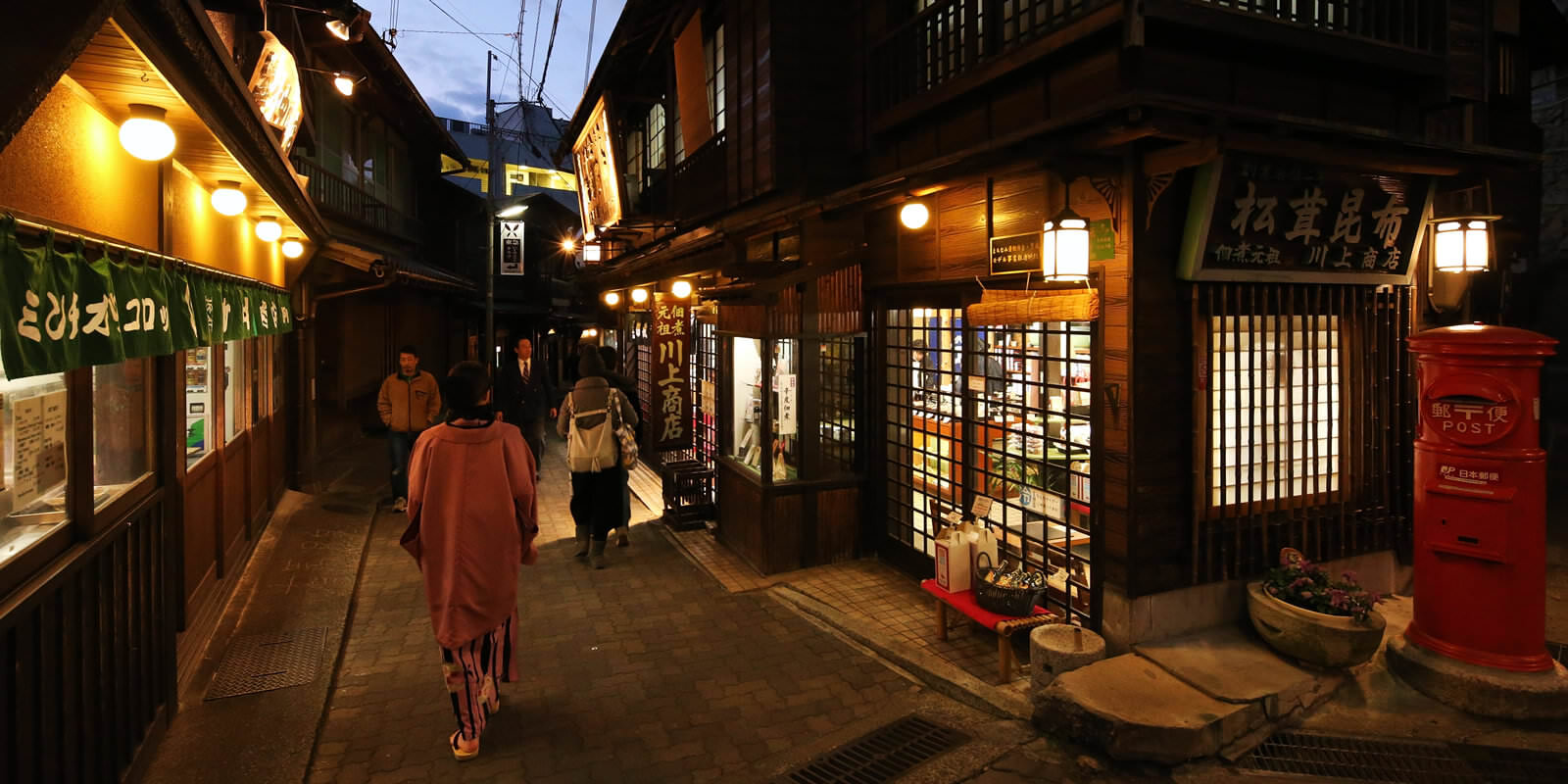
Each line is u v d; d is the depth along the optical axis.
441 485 4.46
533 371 13.53
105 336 3.19
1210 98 5.21
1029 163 4.90
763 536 7.79
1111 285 5.21
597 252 18.86
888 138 7.62
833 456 8.15
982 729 4.77
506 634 4.75
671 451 10.95
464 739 4.41
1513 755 4.31
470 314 27.33
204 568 6.06
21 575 2.97
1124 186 5.01
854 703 5.18
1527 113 7.54
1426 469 5.00
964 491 6.83
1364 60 5.45
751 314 7.88
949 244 6.71
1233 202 5.02
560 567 8.23
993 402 6.44
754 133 8.66
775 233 8.55
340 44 13.31
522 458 4.72
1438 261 5.80
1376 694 4.90
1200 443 5.22
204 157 4.76
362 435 17.52
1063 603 5.82
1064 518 5.82
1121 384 5.16
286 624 6.22
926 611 6.71
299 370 10.85
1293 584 5.12
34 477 3.17
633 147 17.28
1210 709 4.43
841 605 6.89
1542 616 4.74
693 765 4.41
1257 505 5.60
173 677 4.66
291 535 8.69
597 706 5.12
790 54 8.12
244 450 7.77
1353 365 5.86
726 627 6.51
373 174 20.11
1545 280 8.62
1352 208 5.41
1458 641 4.83
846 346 8.16
